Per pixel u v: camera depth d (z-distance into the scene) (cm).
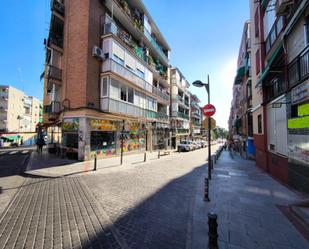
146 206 501
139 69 1867
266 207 486
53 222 401
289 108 691
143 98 2003
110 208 483
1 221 404
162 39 2666
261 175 910
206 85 831
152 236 350
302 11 564
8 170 969
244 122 2227
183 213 458
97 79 1383
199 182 770
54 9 1399
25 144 3800
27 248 306
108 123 1480
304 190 579
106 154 1448
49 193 599
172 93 3266
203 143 3959
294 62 653
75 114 1305
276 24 835
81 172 910
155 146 2488
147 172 981
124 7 1666
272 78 910
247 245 315
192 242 326
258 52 1153
